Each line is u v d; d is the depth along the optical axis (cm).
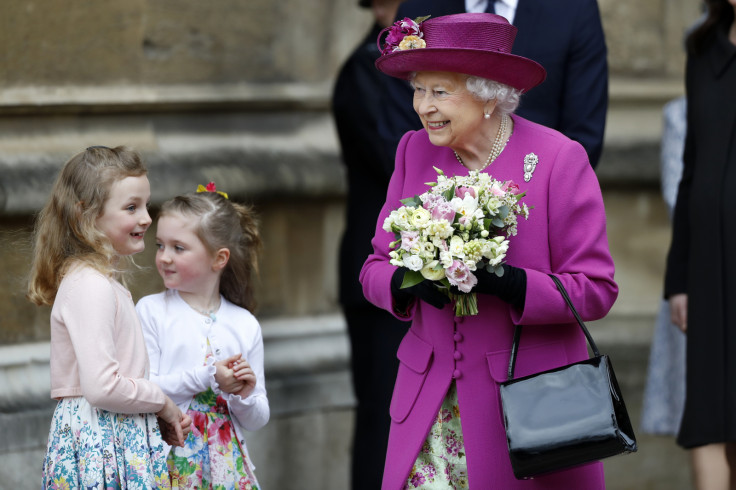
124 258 1227
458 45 1128
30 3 1777
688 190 1634
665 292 1655
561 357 1162
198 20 1980
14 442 1678
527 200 1150
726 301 1530
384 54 1162
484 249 1071
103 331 1127
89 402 1122
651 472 2170
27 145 1769
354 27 2172
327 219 2125
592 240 1144
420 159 1230
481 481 1143
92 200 1159
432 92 1137
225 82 2017
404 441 1194
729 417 1512
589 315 1144
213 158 1961
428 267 1086
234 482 1276
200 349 1295
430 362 1192
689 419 1558
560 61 1443
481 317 1159
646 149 2244
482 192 1095
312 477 2008
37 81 1792
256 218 1538
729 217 1530
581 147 1166
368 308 1795
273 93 2062
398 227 1119
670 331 1741
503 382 1108
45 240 1172
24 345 1742
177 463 1249
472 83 1122
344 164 1891
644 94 2269
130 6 1892
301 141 2092
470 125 1143
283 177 2025
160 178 1869
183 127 1962
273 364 2006
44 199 1727
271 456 1970
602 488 1182
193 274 1302
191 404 1275
